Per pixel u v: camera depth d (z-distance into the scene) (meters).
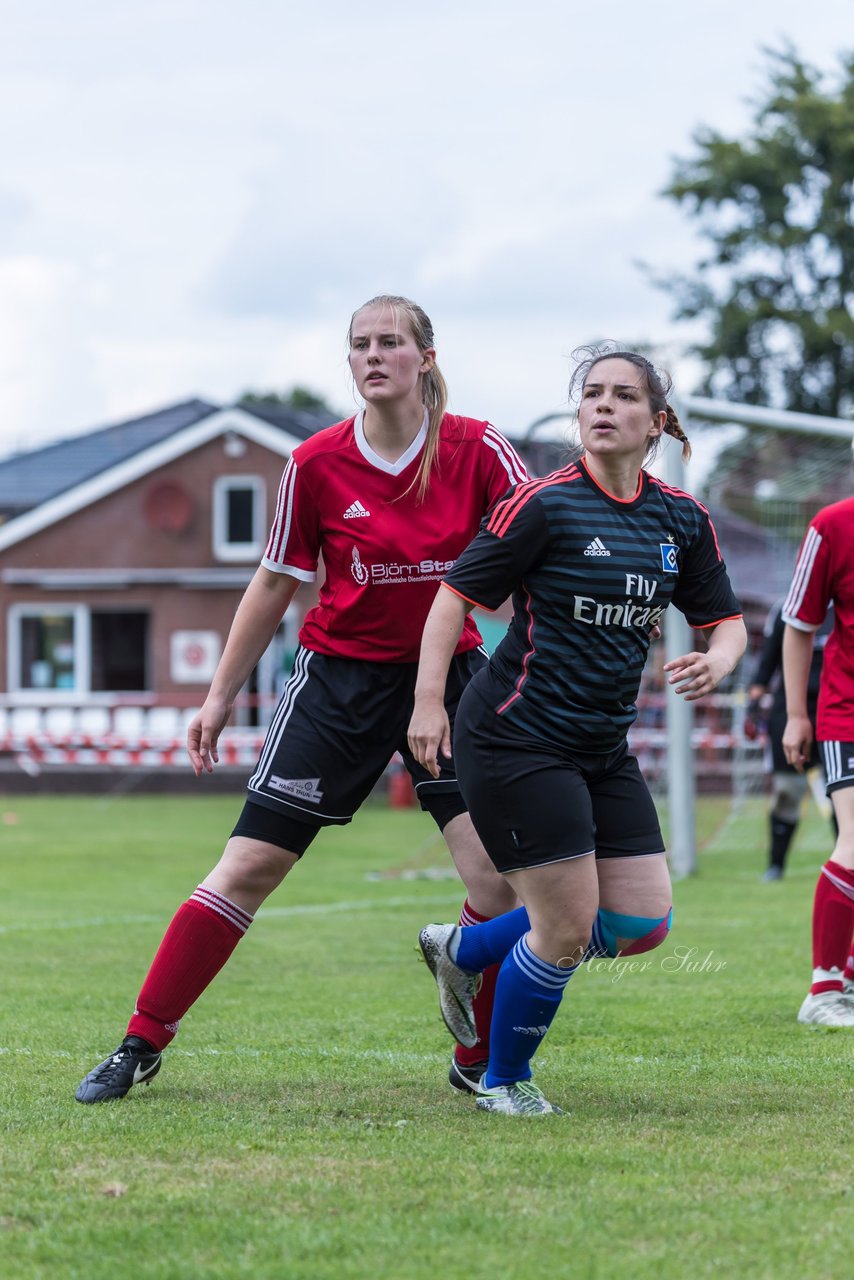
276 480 39.84
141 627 41.12
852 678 8.43
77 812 29.20
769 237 47.44
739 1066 7.12
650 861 6.05
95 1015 8.61
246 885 6.50
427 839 22.88
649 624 5.94
